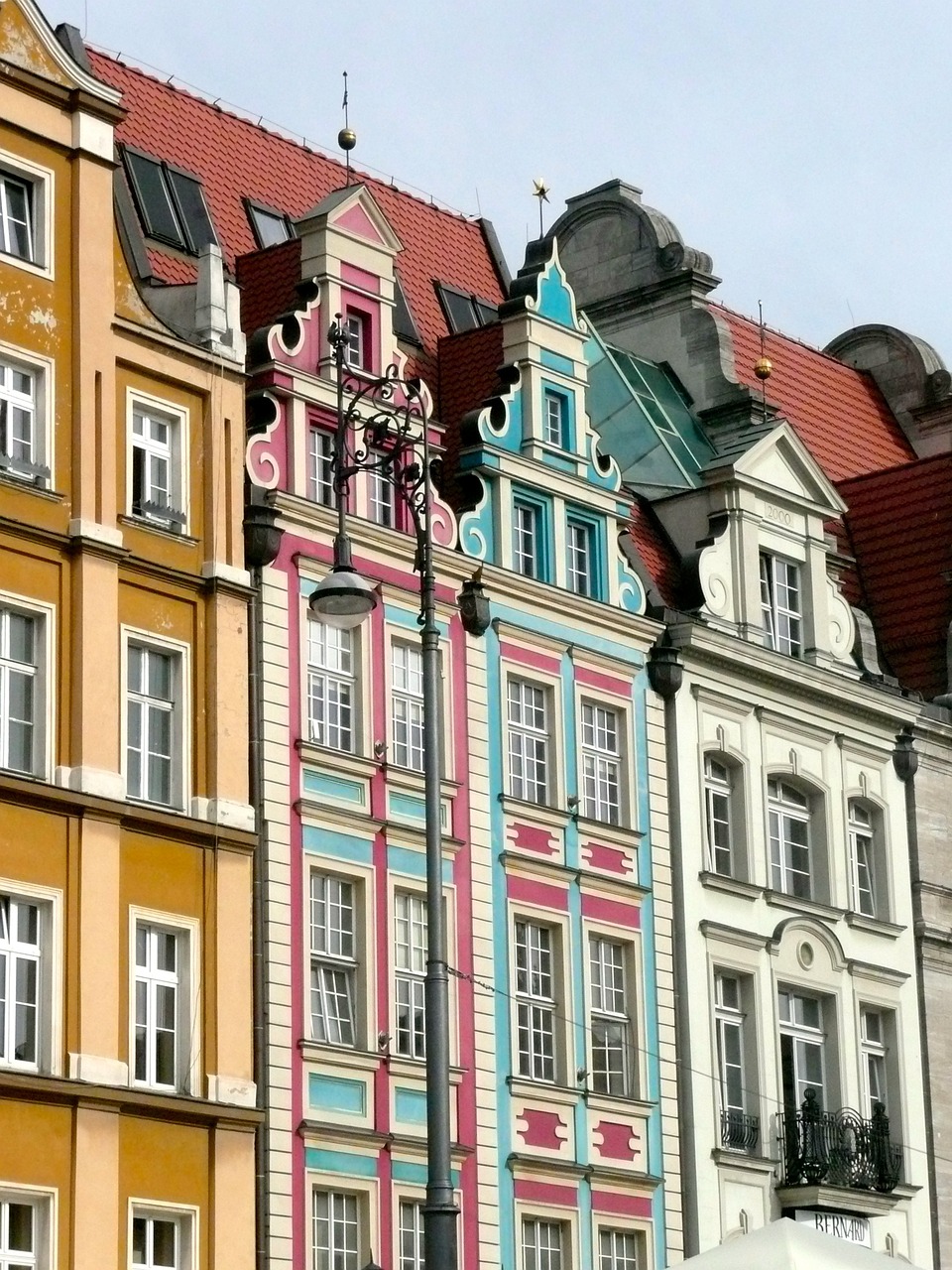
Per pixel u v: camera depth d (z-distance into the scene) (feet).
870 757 184.34
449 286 182.09
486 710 157.28
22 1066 127.95
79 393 136.87
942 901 186.50
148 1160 131.34
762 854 173.58
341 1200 142.82
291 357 150.61
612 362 192.95
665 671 168.96
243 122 174.50
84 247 139.03
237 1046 136.77
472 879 153.69
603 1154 157.79
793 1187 168.04
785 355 214.48
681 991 165.48
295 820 143.74
